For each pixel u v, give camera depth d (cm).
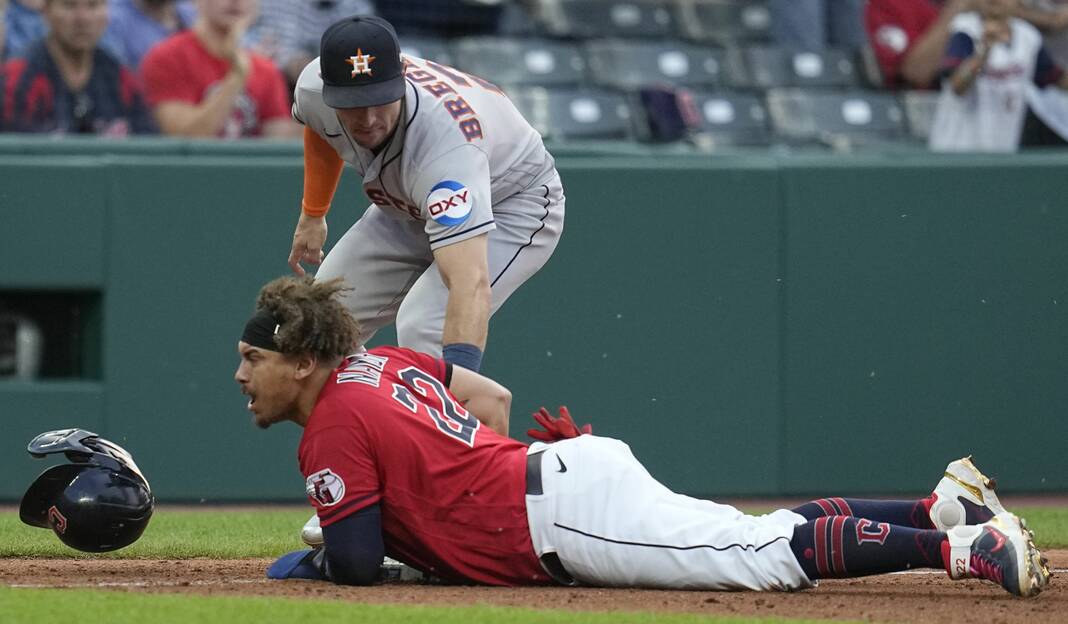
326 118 1673
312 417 1414
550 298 2697
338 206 2659
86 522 1523
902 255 2755
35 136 2883
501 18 4353
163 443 2653
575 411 2703
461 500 1431
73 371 2725
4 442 2609
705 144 4047
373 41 1527
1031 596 1381
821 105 4166
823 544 1398
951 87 3700
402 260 1783
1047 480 2789
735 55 4369
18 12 3503
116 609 1294
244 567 1716
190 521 2345
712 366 2727
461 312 1549
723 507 1467
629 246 2709
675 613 1312
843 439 2753
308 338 1403
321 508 1428
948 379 2769
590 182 2698
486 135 1641
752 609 1352
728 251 2725
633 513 1424
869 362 2756
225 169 2661
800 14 4566
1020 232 2775
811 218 2739
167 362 2653
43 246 2602
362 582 1441
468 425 1455
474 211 1578
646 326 2716
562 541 1427
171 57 3272
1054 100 3728
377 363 1451
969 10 4019
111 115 3206
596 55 4275
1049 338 2783
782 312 2736
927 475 2767
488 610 1299
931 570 1683
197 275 2656
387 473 1422
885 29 4316
